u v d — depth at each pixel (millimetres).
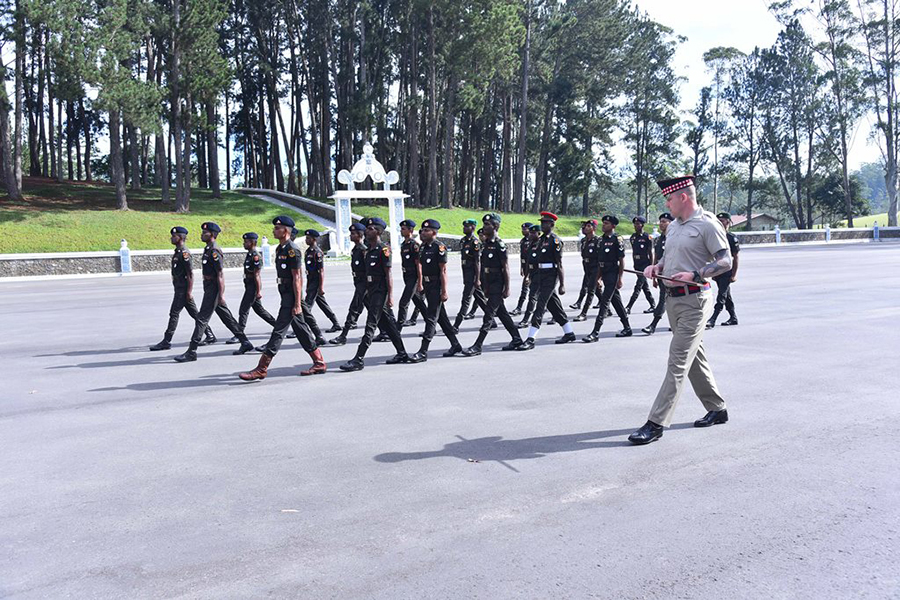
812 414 6238
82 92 36312
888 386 7273
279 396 7328
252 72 60594
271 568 3520
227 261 30859
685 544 3727
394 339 8969
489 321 9766
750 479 4668
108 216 38125
